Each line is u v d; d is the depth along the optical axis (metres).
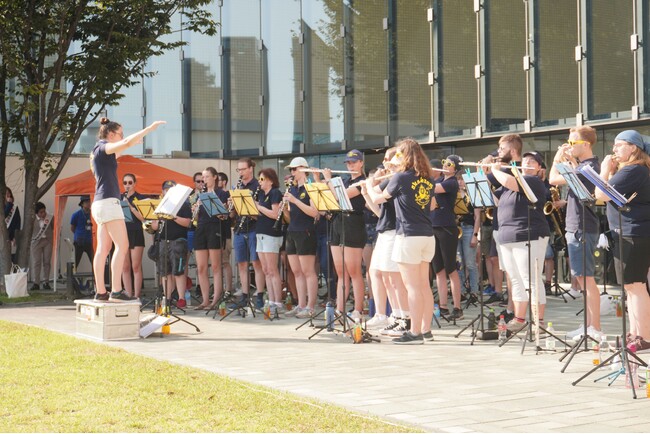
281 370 7.52
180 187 10.30
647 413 5.63
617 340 7.22
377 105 19.67
